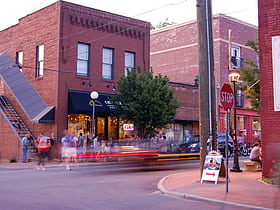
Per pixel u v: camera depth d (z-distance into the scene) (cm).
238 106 3428
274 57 1266
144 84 2222
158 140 1898
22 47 2709
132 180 1375
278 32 1269
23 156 2186
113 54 2580
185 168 1878
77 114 2441
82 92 2394
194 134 3109
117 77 2581
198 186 1174
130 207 879
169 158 1886
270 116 1269
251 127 3575
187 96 3034
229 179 1270
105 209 846
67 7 2383
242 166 1950
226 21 3416
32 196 988
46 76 2428
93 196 1019
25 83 2597
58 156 2255
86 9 2461
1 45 2977
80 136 2239
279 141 1241
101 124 2567
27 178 1373
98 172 1639
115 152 1925
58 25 2352
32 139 2403
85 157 2041
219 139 2831
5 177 1398
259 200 944
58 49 2331
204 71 1295
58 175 1491
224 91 1060
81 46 2450
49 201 922
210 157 1255
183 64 3672
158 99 2205
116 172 1647
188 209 873
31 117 2333
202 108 1292
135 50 2697
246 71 1895
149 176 1506
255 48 1933
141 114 2209
